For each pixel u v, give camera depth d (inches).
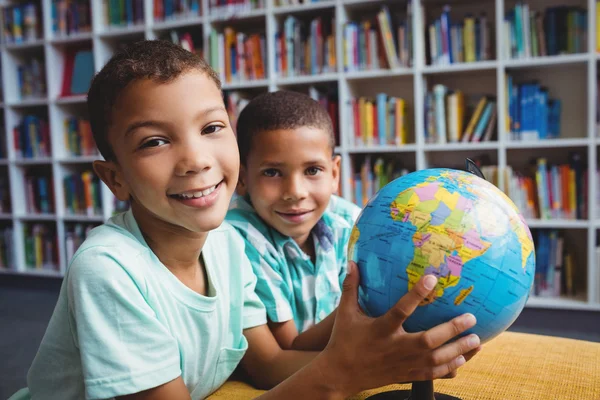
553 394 30.2
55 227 171.0
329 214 48.2
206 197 26.4
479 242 23.6
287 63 131.1
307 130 40.4
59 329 28.8
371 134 126.3
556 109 117.9
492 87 129.0
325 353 24.4
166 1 141.2
